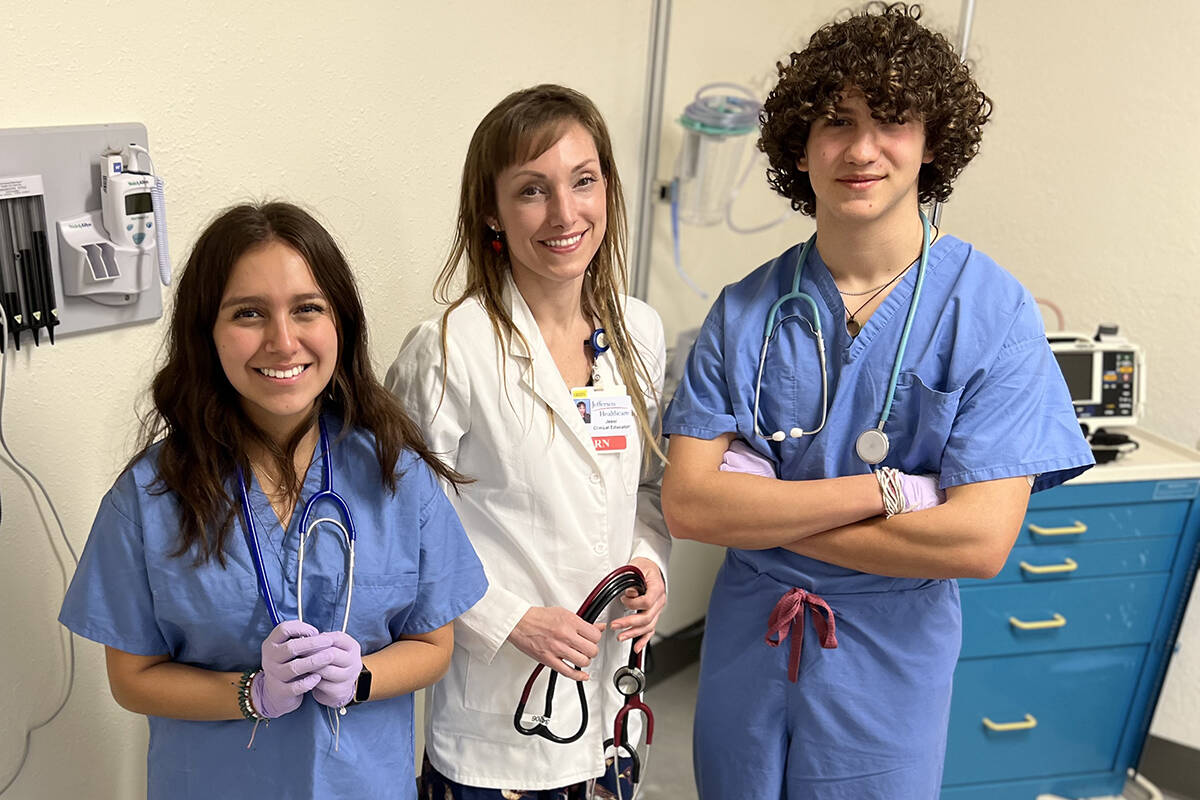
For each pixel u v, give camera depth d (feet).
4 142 4.08
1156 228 8.03
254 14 4.97
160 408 3.70
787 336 4.63
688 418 4.72
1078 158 8.21
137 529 3.62
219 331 3.52
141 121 4.61
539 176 4.21
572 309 4.69
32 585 4.61
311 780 3.80
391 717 4.07
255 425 3.77
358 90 5.58
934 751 4.89
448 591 4.12
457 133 6.23
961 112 4.20
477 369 4.42
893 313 4.44
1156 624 7.11
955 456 4.30
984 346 4.32
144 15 4.52
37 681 4.74
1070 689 7.16
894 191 4.19
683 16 7.79
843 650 4.69
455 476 4.22
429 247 6.26
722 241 8.95
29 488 4.50
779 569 4.73
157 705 3.68
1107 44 7.90
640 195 7.83
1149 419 8.34
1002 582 6.82
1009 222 8.59
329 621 3.81
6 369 4.31
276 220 3.53
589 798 4.85
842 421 4.52
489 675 4.63
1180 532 6.95
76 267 4.39
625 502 4.76
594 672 4.83
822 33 4.26
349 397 3.85
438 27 5.92
